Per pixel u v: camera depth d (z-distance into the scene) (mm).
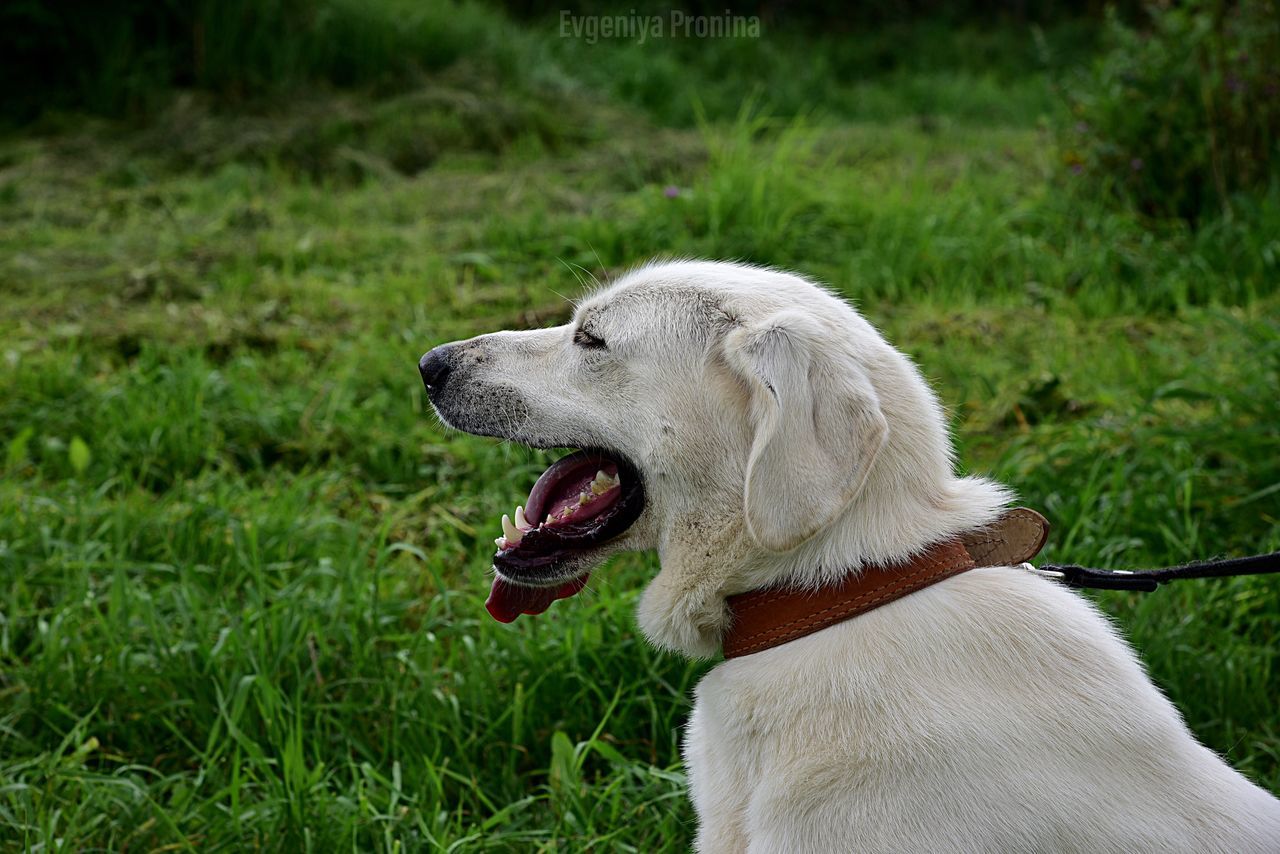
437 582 4316
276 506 4891
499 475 5336
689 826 3387
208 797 3541
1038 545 2533
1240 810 2303
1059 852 2213
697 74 13820
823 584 2461
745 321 2578
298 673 3814
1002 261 7809
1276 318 6234
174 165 10141
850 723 2318
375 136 10727
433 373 2982
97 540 4660
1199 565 2773
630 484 2770
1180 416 5348
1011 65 15992
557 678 3865
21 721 3766
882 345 2645
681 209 8125
